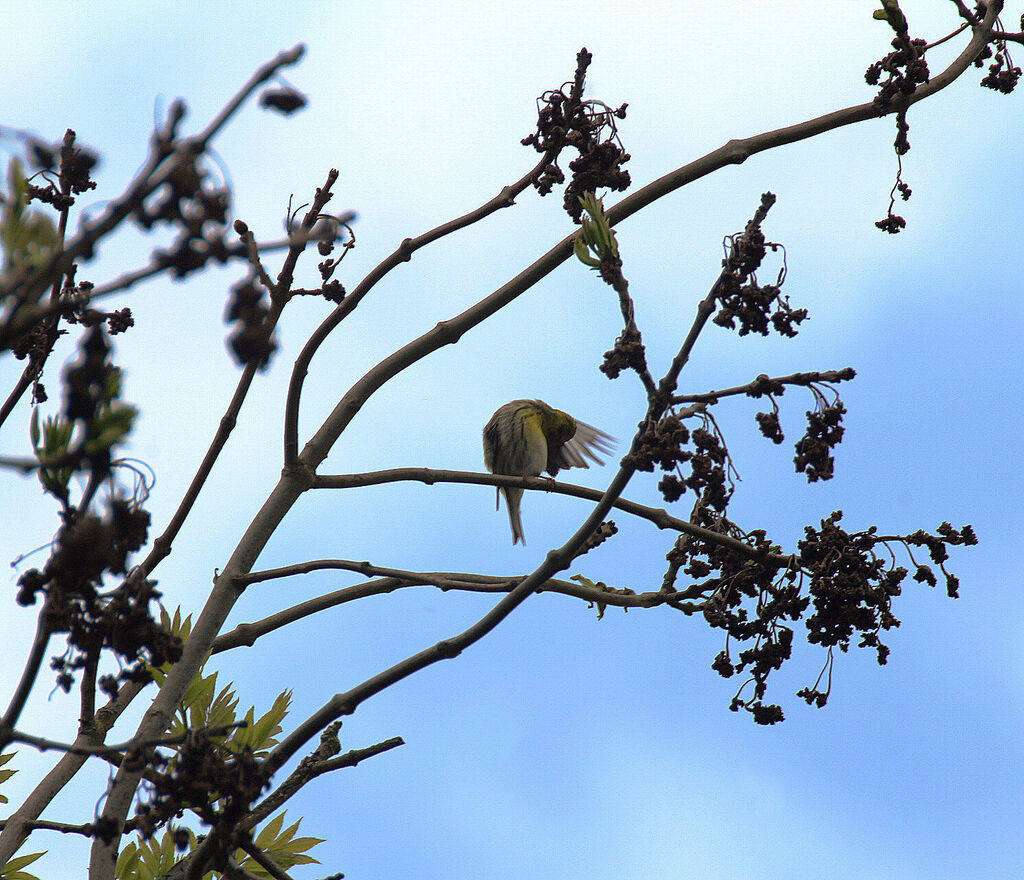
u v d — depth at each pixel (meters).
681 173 10.84
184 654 9.05
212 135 4.07
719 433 7.98
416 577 10.27
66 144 7.75
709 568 9.95
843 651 8.99
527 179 10.55
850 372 8.07
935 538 8.94
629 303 7.77
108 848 7.85
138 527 5.02
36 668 5.16
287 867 9.09
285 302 9.84
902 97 10.37
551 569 8.15
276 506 10.14
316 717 7.75
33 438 4.95
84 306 4.06
